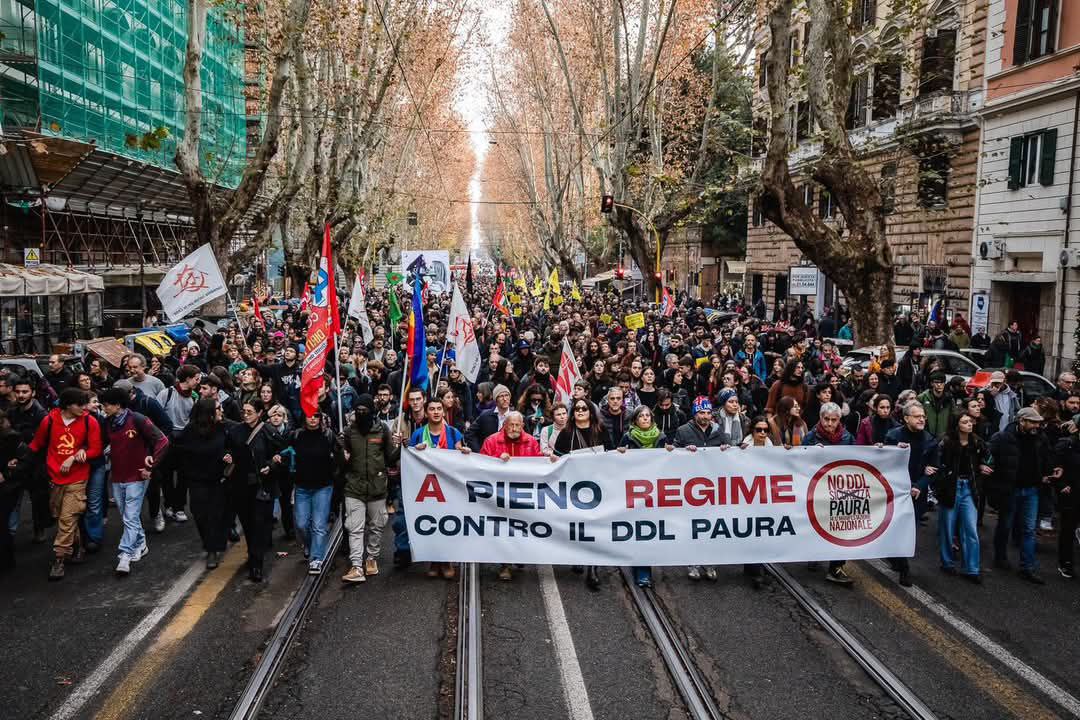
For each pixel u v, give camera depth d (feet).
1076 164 72.54
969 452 29.78
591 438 30.94
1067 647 24.13
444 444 30.55
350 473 28.99
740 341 66.39
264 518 29.32
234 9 80.33
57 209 88.94
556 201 150.71
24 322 77.00
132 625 25.30
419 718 19.99
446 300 120.98
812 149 111.04
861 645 23.93
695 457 28.81
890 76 96.84
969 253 88.84
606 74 105.50
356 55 82.58
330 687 21.43
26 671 22.30
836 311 96.84
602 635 24.68
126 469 30.22
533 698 20.90
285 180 90.48
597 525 28.63
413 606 26.78
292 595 27.81
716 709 20.25
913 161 94.38
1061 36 74.08
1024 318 82.12
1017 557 32.58
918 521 30.71
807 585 28.96
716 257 185.06
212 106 117.29
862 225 55.31
